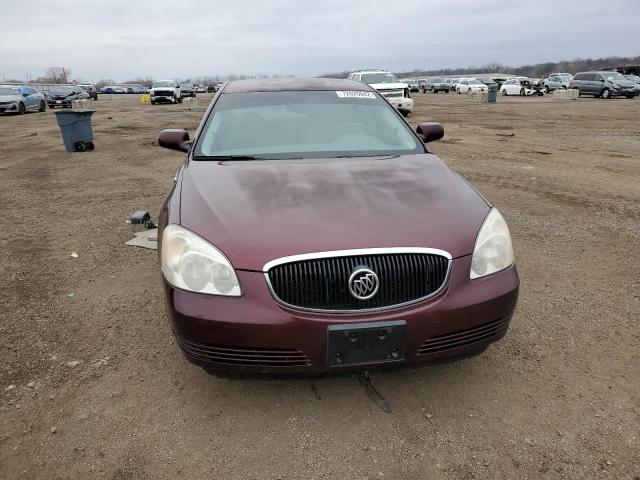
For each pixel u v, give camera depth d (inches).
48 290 158.6
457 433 94.9
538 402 103.0
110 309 144.6
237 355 90.5
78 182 330.0
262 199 104.5
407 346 90.7
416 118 777.6
